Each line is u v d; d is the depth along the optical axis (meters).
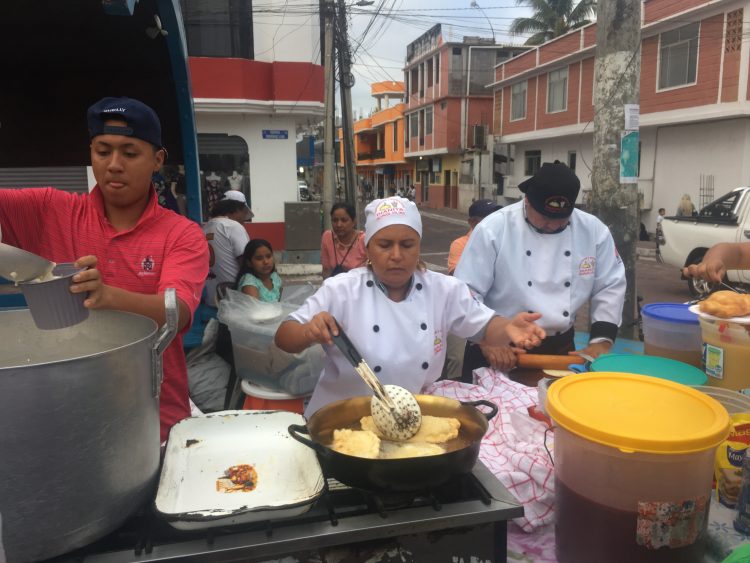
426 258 14.66
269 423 1.41
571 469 1.19
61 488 0.92
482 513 1.13
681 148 17.03
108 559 0.99
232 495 1.16
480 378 2.07
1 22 2.62
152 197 1.82
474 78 30.47
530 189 2.50
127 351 0.98
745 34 14.34
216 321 3.96
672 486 1.08
